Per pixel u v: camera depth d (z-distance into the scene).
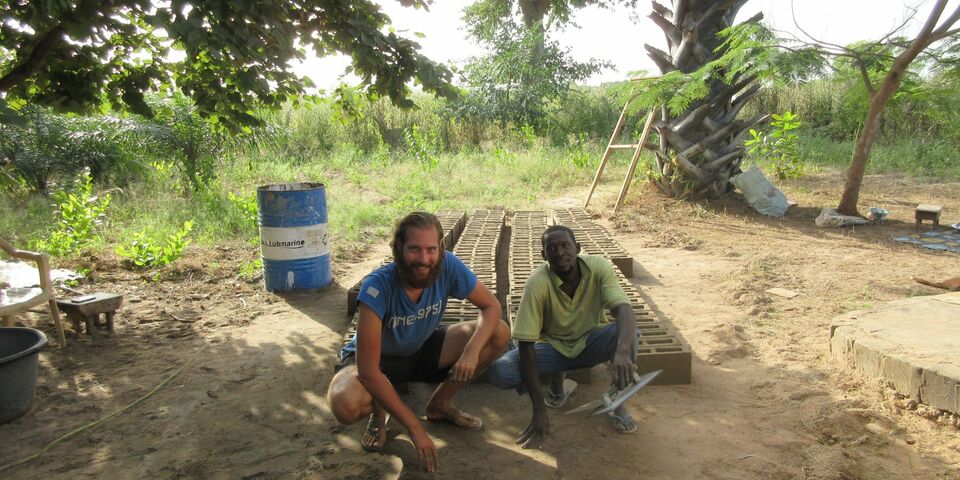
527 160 13.98
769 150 12.45
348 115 6.07
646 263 7.17
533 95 18.14
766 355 4.54
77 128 11.15
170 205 10.10
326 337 5.08
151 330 5.26
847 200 8.82
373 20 5.13
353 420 3.13
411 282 3.04
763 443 3.40
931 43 8.17
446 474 3.19
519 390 3.68
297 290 6.23
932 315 4.56
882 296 5.71
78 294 5.71
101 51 5.11
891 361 3.86
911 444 3.37
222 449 3.47
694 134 10.17
